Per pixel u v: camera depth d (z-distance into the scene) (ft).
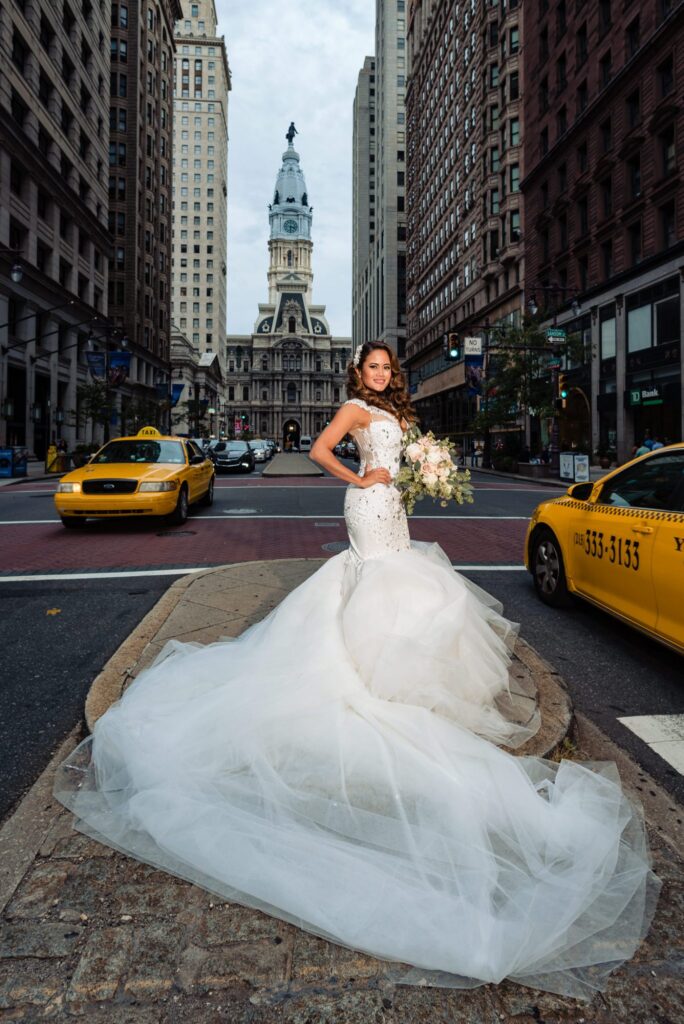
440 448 9.84
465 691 9.02
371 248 339.36
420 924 5.49
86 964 5.32
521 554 27.73
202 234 400.06
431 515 42.32
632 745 10.05
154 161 205.98
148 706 9.00
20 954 5.43
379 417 9.93
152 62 201.98
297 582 19.36
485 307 150.20
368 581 8.82
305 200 561.43
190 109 398.42
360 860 6.18
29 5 110.83
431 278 207.41
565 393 87.61
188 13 400.06
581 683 12.78
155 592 20.18
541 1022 4.90
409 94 241.96
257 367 479.00
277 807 6.85
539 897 5.83
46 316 123.75
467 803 6.54
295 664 8.43
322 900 5.72
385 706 7.85
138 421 151.84
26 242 113.39
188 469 37.42
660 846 7.23
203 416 257.96
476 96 154.30
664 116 82.23
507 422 108.78
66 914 5.93
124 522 37.52
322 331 499.51
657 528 13.05
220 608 16.20
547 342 94.32
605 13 98.17
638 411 92.22
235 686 8.42
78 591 20.33
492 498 56.24
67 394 135.74
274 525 36.37
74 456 100.73
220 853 6.24
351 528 9.89
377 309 313.12
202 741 7.66
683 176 79.05
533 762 8.18
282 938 5.67
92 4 142.72
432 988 5.22
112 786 7.75
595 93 100.53
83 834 7.16
